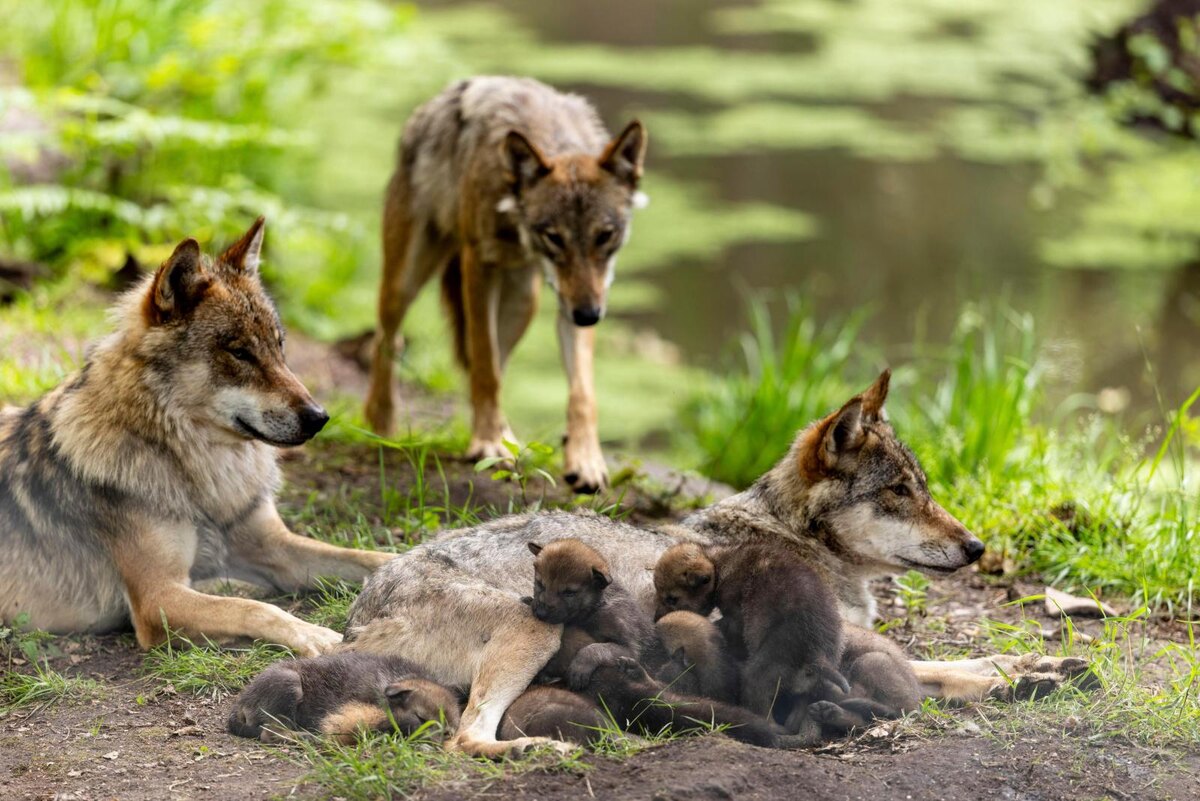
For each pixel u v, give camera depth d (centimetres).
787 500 836
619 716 696
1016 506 1104
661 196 2516
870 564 830
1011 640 855
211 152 1958
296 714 707
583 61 3153
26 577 885
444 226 1284
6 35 2030
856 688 726
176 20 2022
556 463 1297
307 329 1848
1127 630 863
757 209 2459
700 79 3061
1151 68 2658
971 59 3164
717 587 750
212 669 797
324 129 2723
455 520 1076
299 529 1047
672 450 1631
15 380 1304
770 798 621
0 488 902
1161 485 1184
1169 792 657
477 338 1232
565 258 1182
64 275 1697
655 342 1998
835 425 807
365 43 2241
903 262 2220
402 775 643
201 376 870
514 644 720
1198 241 2280
